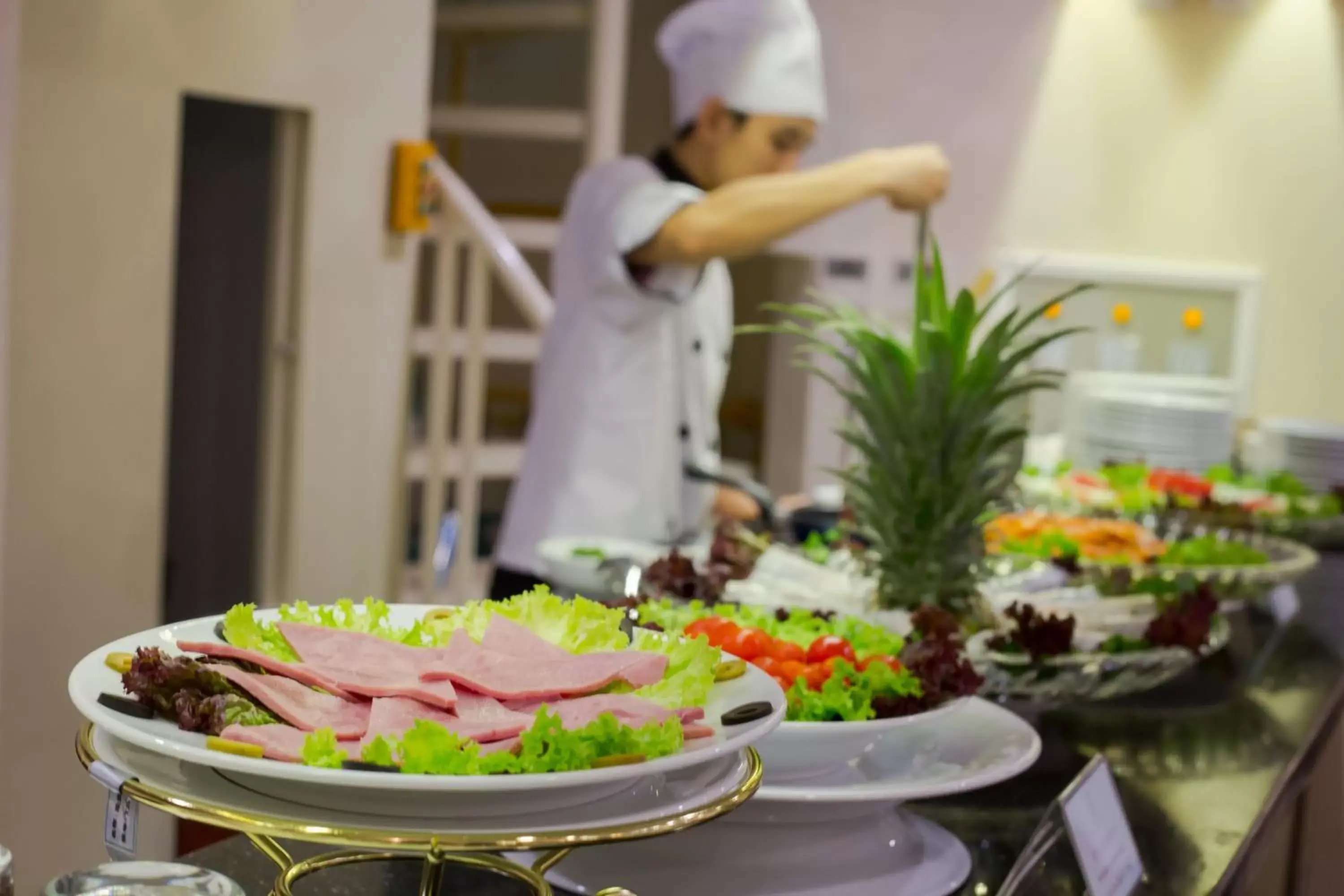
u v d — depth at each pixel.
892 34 4.27
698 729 0.76
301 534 2.93
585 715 0.74
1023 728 1.17
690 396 2.81
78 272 2.46
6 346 2.31
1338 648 2.03
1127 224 4.42
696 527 2.85
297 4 2.74
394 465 3.12
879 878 0.99
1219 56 4.34
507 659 0.83
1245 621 2.20
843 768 1.08
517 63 5.25
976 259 4.38
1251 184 4.35
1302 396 4.37
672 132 5.34
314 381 2.91
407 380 3.11
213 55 2.62
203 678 0.71
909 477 1.46
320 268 2.88
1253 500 2.92
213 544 3.20
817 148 4.30
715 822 0.98
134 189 2.53
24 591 2.45
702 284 2.82
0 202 2.26
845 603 1.51
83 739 0.70
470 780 0.64
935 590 1.46
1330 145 4.28
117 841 0.67
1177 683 1.74
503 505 5.27
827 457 4.42
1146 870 1.10
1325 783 1.88
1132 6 4.35
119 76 2.48
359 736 0.71
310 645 0.81
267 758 0.67
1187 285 4.34
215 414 3.16
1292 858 1.73
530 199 5.36
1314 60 4.27
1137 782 1.32
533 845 0.64
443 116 4.04
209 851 1.03
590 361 2.70
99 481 2.54
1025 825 1.18
